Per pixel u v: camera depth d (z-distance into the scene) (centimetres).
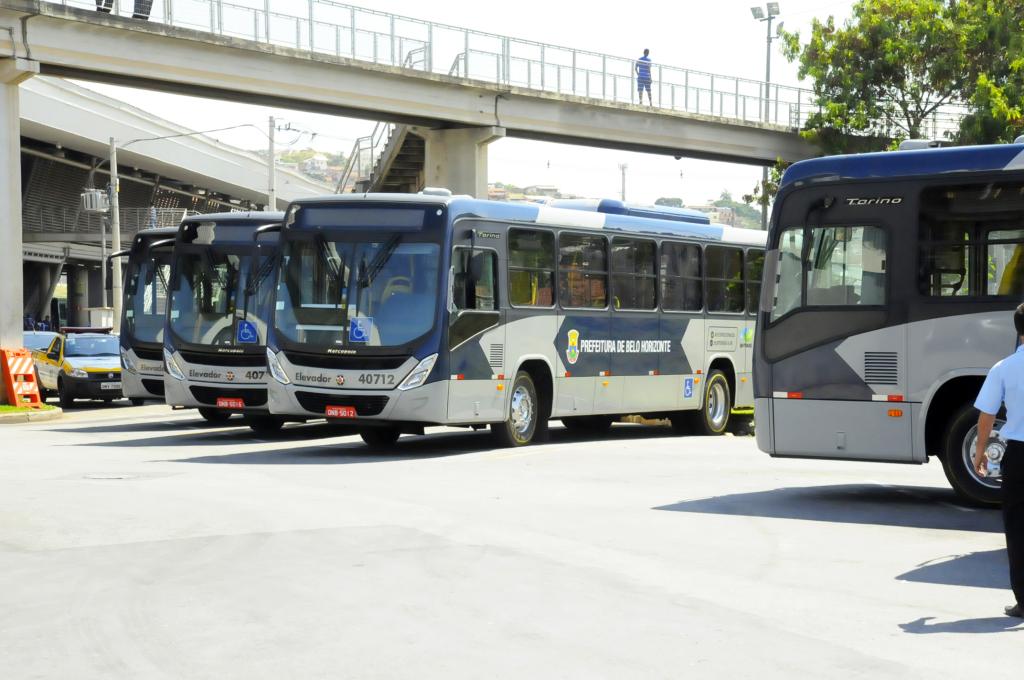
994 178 1290
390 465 1681
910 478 1588
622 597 842
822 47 5019
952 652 705
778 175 5141
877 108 4919
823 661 683
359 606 812
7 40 3008
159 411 3158
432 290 1833
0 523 1152
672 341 2338
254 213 2380
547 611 800
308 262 1902
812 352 1358
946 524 1191
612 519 1194
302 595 845
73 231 8094
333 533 1096
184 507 1250
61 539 1070
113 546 1035
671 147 4753
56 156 7075
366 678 648
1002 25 4700
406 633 742
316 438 2242
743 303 2555
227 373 2312
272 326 1914
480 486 1447
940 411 1327
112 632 749
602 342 2158
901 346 1316
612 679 646
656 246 2305
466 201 1886
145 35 3244
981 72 4694
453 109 4047
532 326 1998
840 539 1095
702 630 752
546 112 4306
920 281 1312
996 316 1275
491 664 674
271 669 667
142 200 8456
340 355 1850
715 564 968
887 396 1321
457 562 963
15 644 723
